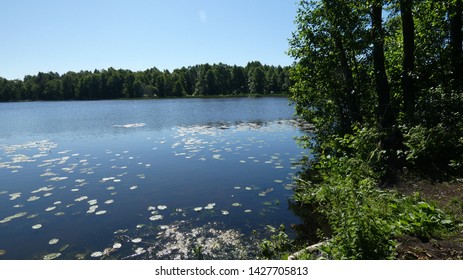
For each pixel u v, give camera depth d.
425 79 11.05
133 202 7.93
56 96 99.31
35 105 70.25
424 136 7.79
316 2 10.44
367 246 3.97
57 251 5.68
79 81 96.19
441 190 6.22
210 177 9.91
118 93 96.31
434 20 11.12
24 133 21.67
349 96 10.45
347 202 5.29
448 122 8.55
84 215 7.19
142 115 34.53
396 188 6.76
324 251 4.47
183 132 20.06
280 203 7.73
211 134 18.84
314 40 10.59
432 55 11.29
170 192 8.62
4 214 7.32
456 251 3.98
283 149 13.94
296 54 11.09
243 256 5.41
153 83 100.50
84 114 38.44
